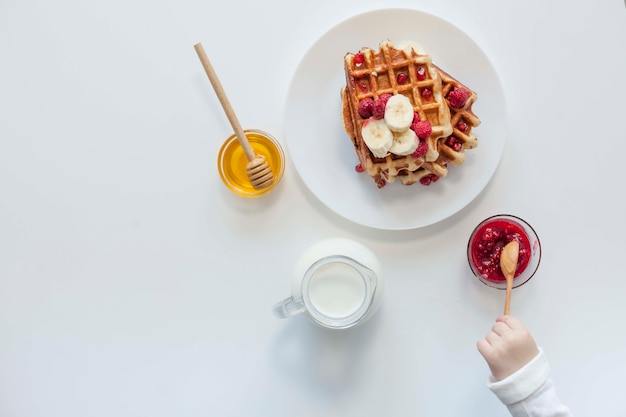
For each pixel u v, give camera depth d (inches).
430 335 34.6
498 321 32.0
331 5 34.5
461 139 32.4
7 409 35.8
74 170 35.7
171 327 35.4
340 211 33.8
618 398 34.2
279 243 35.1
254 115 34.9
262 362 35.1
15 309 35.8
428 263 34.5
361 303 31.7
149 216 35.5
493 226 33.4
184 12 34.9
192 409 35.3
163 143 35.3
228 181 34.7
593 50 34.2
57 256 35.8
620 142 34.3
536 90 34.4
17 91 35.6
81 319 35.7
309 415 34.9
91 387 35.6
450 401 34.6
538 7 34.2
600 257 34.4
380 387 34.8
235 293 35.3
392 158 32.0
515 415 31.5
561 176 34.4
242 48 34.8
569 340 34.4
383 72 32.2
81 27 35.3
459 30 32.8
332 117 34.0
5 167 35.7
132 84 35.3
